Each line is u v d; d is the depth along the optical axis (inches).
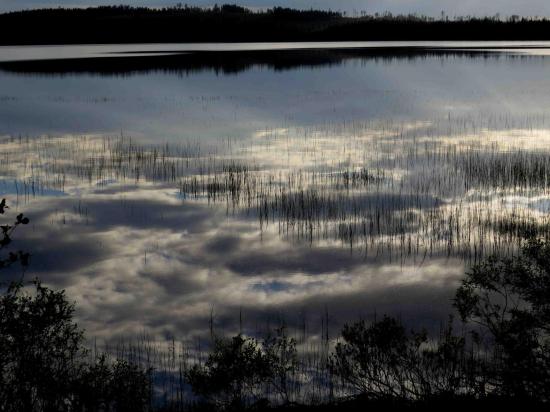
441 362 330.6
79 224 737.6
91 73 2760.8
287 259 626.5
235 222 748.6
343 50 4601.4
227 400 341.4
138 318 489.4
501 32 7027.6
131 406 297.3
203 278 579.2
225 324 477.4
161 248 661.9
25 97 1966.0
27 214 773.3
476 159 1031.0
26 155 1118.4
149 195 868.6
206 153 1146.0
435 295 524.1
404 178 928.9
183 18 7687.0
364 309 501.7
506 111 1611.7
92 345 433.1
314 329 462.6
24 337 268.5
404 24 7465.6
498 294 472.1
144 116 1611.7
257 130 1390.3
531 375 297.6
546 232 660.1
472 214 745.6
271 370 342.6
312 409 315.6
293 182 921.5
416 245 653.3
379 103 1819.6
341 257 629.0
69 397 279.7
